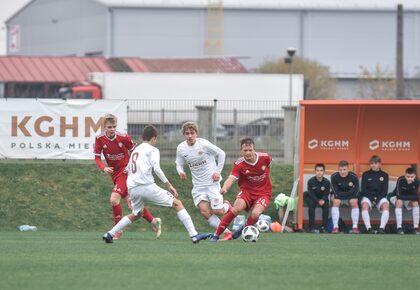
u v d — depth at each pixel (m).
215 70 176.00
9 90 166.25
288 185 59.12
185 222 35.12
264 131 79.25
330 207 51.09
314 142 52.19
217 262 28.11
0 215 52.47
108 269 26.00
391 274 25.78
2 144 60.00
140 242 36.91
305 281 23.92
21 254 30.48
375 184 50.34
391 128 52.09
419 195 50.09
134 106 119.38
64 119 60.25
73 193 55.75
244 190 37.50
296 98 129.12
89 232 47.47
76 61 171.25
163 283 23.09
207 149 40.19
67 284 22.88
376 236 45.53
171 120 87.19
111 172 39.69
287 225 52.31
